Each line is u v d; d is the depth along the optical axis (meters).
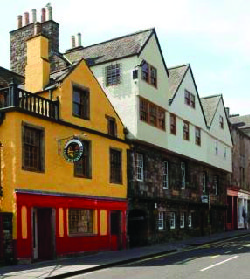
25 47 29.78
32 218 19.78
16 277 14.90
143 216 28.81
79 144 21.09
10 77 25.55
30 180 19.80
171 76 36.00
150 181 29.44
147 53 29.47
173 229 32.25
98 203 24.19
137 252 23.62
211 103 43.59
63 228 21.45
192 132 36.31
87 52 31.27
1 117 19.52
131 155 27.75
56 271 16.23
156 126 30.16
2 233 18.94
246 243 28.84
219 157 42.66
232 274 14.88
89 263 18.77
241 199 50.47
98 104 25.19
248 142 55.22
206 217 38.69
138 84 27.98
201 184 38.22
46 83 23.28
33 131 20.55
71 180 22.36
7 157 19.30
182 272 15.55
